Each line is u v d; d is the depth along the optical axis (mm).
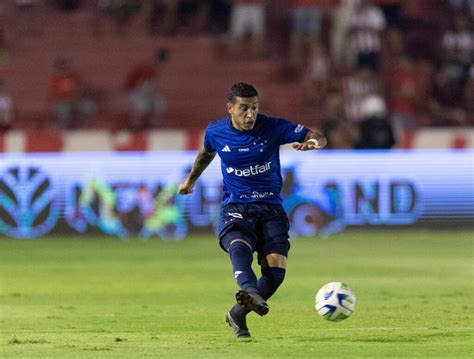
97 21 95812
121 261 57625
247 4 94125
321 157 72125
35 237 70938
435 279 48562
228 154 28891
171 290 44812
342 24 92375
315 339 29484
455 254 60062
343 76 90812
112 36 95062
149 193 71375
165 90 91688
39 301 40969
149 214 71375
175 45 94375
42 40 94312
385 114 80812
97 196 71312
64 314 36750
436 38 94125
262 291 28078
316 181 72062
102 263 56625
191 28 95750
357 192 72438
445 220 72688
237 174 28969
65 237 71062
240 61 93938
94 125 86938
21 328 32844
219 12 96062
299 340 29250
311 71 90188
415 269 52875
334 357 25625
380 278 49031
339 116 81188
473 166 72750
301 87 91125
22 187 70875
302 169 71938
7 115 86062
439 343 28375
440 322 33906
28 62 93188
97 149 71250
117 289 45250
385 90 88062
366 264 55281
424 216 72562
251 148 28688
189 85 92188
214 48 94375
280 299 41438
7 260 58250
